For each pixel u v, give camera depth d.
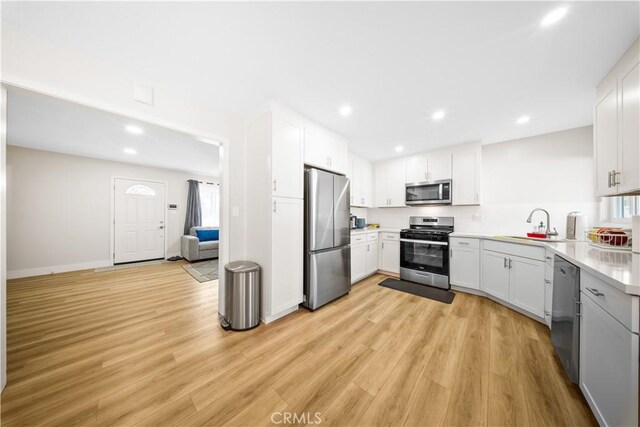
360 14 1.25
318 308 2.60
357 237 3.51
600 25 1.28
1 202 1.32
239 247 2.50
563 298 1.56
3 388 1.37
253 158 2.43
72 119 2.62
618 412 0.97
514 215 3.18
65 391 1.37
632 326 0.89
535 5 1.18
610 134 1.64
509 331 2.08
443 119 2.58
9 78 1.31
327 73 1.79
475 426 1.16
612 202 2.51
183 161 4.63
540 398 1.32
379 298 2.90
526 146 3.11
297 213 2.47
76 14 1.26
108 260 4.61
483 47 1.48
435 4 1.18
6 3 1.18
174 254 5.54
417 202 3.80
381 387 1.42
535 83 1.86
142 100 1.82
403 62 1.64
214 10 1.24
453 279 3.19
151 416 1.21
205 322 2.26
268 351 1.78
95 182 4.46
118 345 1.85
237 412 1.24
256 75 1.82
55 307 2.60
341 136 3.10
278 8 1.22
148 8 1.22
